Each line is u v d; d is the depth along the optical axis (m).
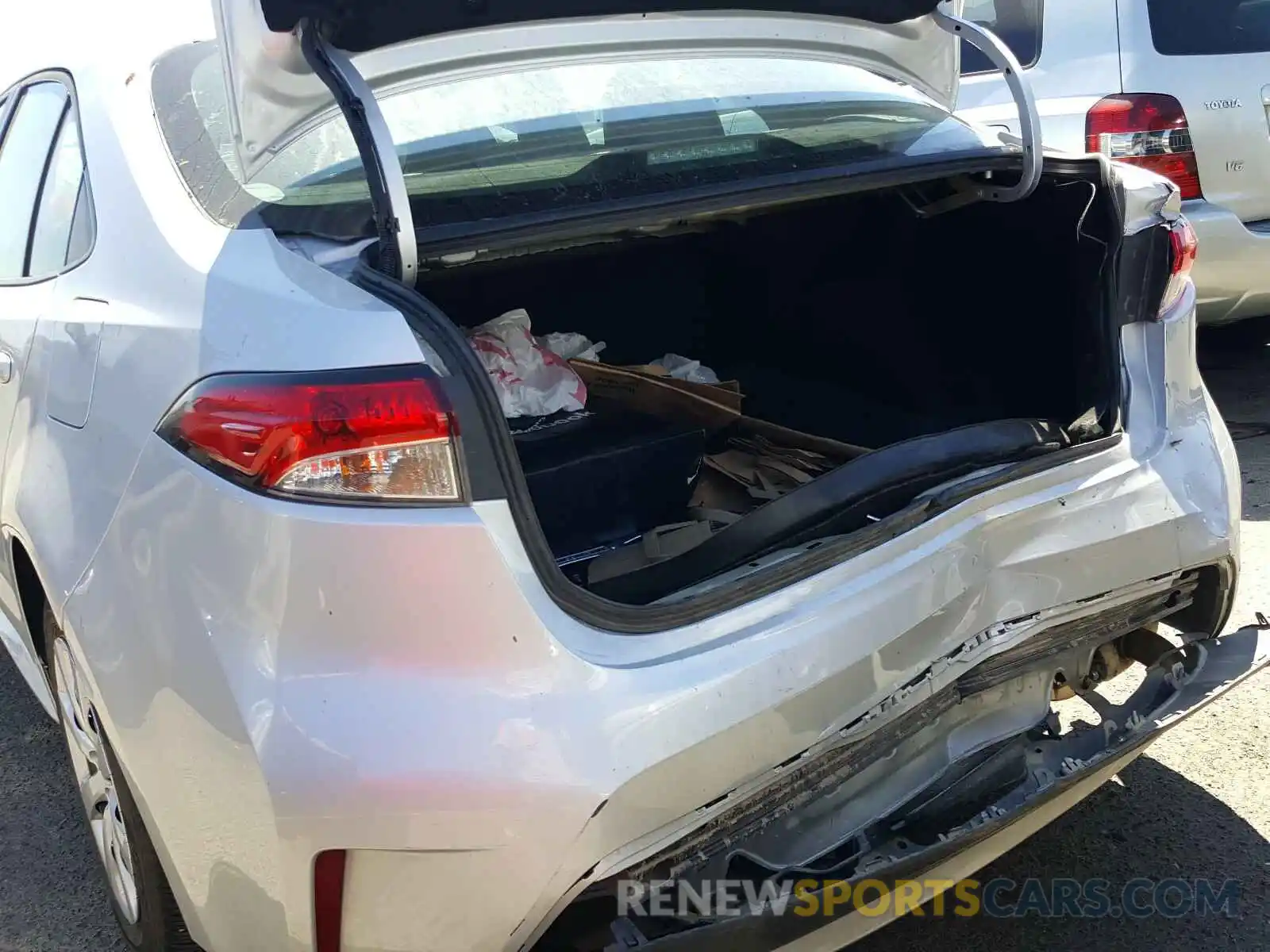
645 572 2.01
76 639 1.99
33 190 2.75
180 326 1.86
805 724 1.76
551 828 1.57
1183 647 2.33
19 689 3.66
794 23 2.17
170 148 2.28
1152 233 2.33
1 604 3.12
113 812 2.34
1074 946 2.32
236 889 1.71
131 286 2.08
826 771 1.85
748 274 3.11
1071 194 2.35
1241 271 4.80
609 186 2.08
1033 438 2.19
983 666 2.05
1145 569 2.20
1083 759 2.11
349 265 1.77
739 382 3.14
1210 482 2.32
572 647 1.62
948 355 2.72
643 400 2.64
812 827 1.88
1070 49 4.79
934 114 2.61
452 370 1.62
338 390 1.60
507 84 2.27
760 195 2.09
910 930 2.40
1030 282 2.47
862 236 2.82
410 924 1.63
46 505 2.16
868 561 1.85
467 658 1.59
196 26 2.60
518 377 2.48
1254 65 4.71
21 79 2.95
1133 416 2.29
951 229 2.61
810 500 1.99
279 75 1.79
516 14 1.89
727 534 1.98
